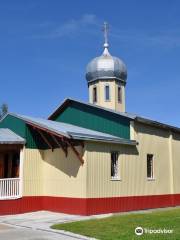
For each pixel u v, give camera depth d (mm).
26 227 16844
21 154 22219
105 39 32312
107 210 21500
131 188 23391
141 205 23938
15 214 21312
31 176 22453
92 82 31656
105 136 22281
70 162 21609
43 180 22984
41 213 21641
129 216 19266
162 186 26047
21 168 22062
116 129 24359
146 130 25078
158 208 25219
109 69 30875
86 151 20797
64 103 27016
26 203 21984
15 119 23094
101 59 31203
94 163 21188
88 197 20609
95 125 25438
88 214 20438
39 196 22688
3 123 23969
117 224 16453
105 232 14750
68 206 21359
